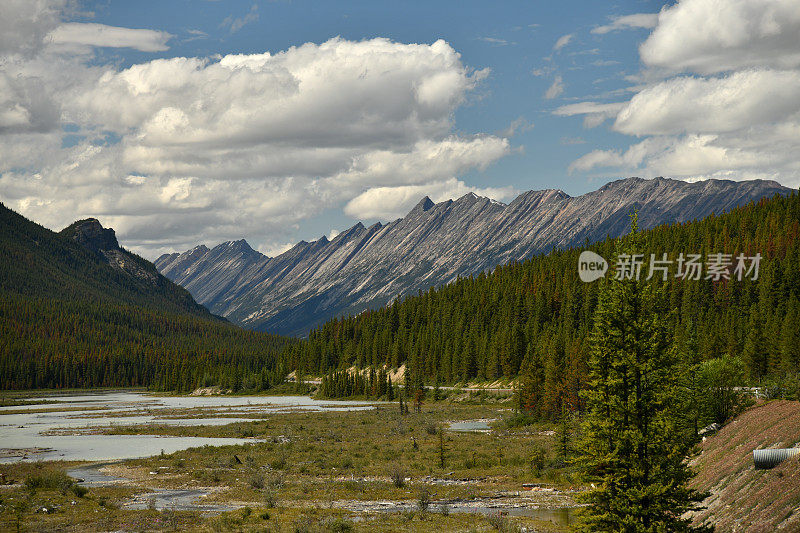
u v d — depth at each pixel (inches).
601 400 1558.8
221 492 2300.7
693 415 2511.1
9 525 1690.5
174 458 3093.0
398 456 3125.0
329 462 2930.6
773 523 1385.3
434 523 1784.0
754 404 2719.0
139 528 1668.3
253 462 2913.4
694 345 2696.9
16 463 2945.4
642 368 1499.8
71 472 2751.0
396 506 2058.3
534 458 2669.8
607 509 1466.5
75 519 1780.3
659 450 1446.9
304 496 2215.8
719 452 2181.3
